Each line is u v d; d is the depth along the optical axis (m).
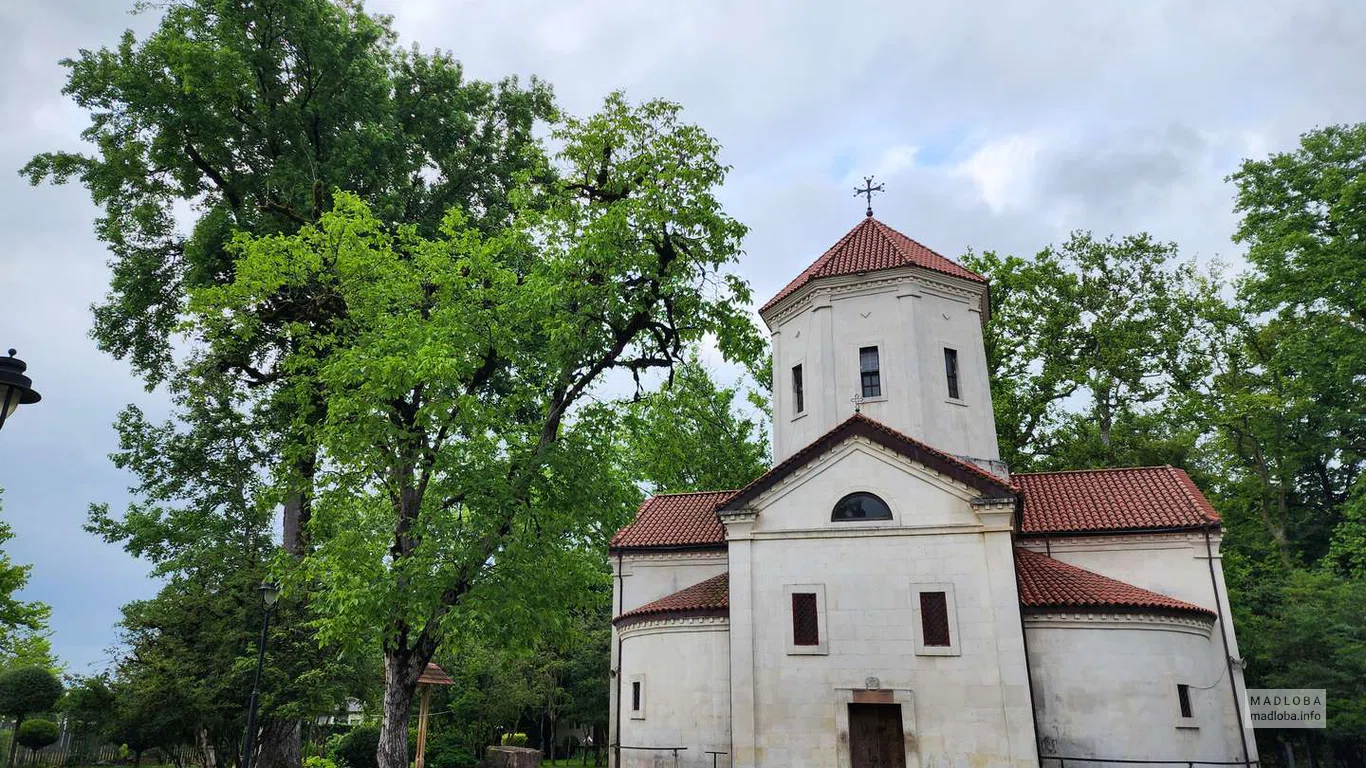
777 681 21.80
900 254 28.19
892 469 22.86
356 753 31.52
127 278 31.72
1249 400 40.69
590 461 21.38
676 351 23.41
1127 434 42.84
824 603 22.12
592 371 22.73
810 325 28.72
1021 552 25.66
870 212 32.47
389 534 20.59
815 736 21.12
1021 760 19.67
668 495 33.44
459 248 22.62
